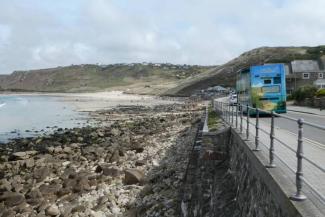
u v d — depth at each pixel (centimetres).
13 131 5400
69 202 1995
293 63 9794
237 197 1284
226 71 16862
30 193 2100
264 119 3034
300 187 735
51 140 4188
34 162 2955
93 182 2250
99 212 1825
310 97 5578
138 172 2270
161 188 2012
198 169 1641
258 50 17188
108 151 3231
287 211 733
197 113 6631
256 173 1048
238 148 1467
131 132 4594
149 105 11112
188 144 3103
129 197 1983
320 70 9462
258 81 3447
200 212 1460
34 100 15062
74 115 7950
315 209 680
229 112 2409
